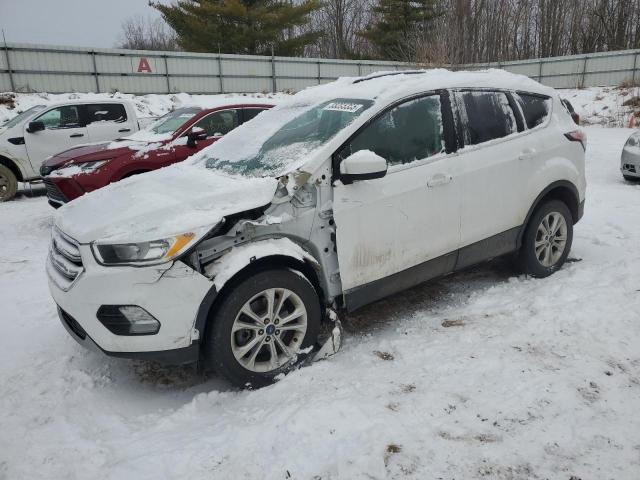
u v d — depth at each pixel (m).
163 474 2.39
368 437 2.52
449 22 22.88
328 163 3.27
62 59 20.98
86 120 10.14
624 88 25.83
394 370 3.18
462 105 3.93
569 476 2.25
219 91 24.81
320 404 2.79
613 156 12.27
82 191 6.60
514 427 2.57
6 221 7.94
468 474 2.29
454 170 3.75
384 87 3.72
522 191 4.17
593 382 2.91
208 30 29.22
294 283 3.15
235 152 3.92
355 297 3.45
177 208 2.97
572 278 4.32
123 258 2.79
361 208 3.33
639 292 3.95
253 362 3.09
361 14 44.53
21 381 3.31
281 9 30.70
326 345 3.38
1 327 4.16
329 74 27.17
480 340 3.47
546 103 4.54
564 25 37.16
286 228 3.17
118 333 2.83
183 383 3.29
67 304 2.91
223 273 2.91
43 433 2.77
